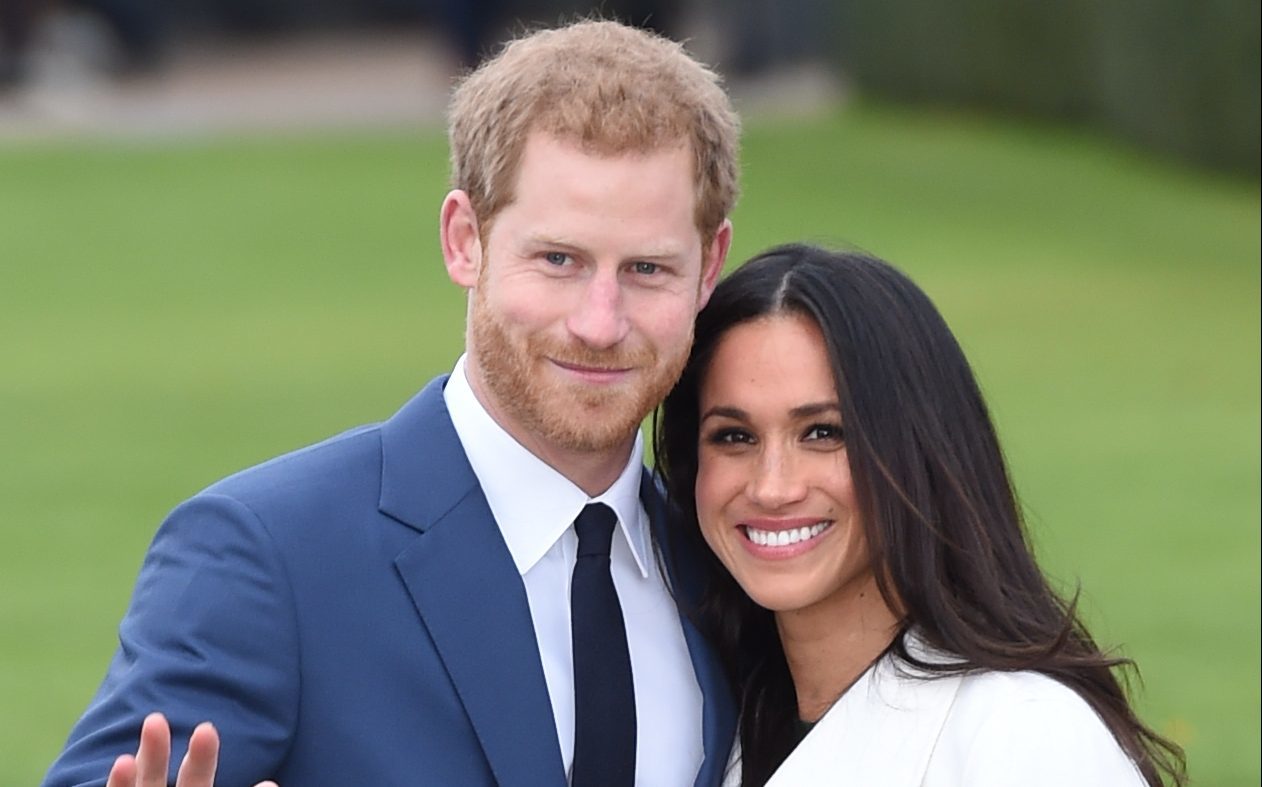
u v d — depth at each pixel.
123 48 67.12
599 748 7.77
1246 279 35.22
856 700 8.27
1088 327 31.48
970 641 8.04
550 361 7.59
